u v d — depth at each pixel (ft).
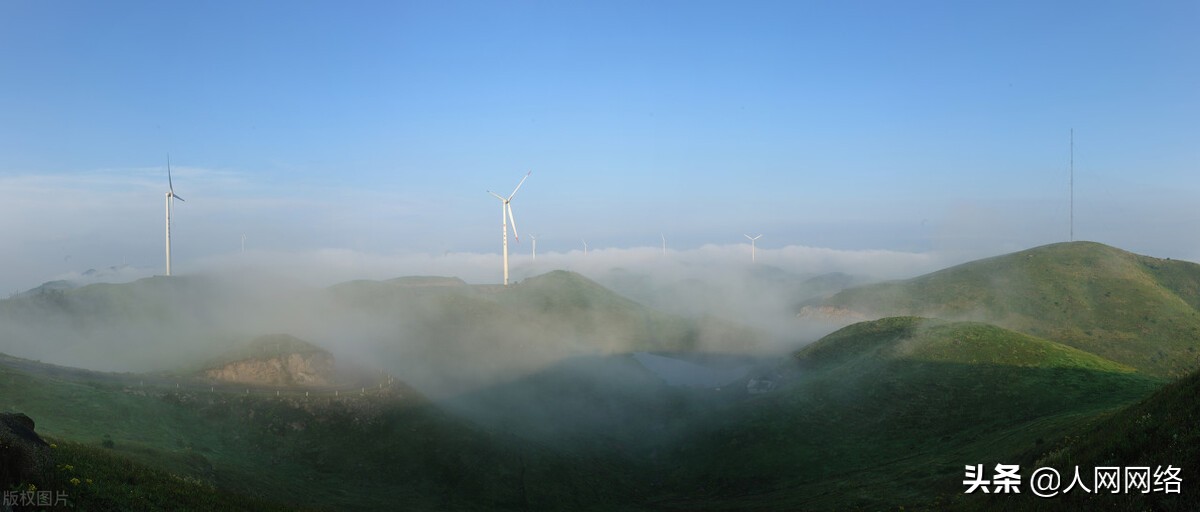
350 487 281.54
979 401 334.03
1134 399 290.76
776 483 314.96
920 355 393.29
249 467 259.19
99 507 99.19
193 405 301.02
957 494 191.42
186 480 146.51
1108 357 590.55
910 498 217.36
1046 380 335.06
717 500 309.22
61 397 257.55
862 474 284.41
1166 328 622.95
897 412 347.77
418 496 287.28
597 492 331.98
